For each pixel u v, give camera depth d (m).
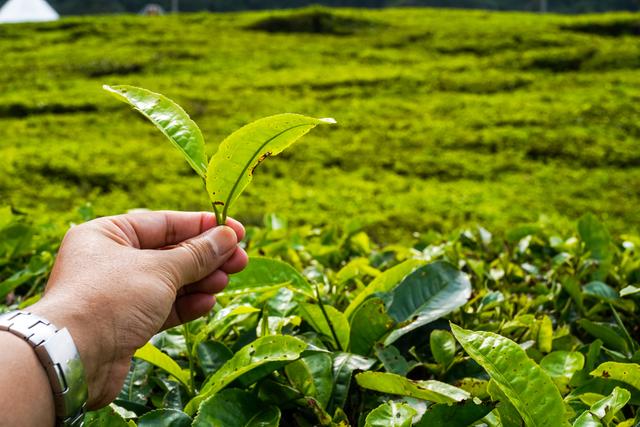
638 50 19.20
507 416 1.04
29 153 11.07
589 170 10.80
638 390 1.21
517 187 9.90
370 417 0.98
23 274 1.91
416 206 8.82
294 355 1.12
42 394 0.84
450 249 2.21
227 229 1.12
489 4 91.25
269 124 1.01
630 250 2.26
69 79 18.17
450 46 21.44
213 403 1.09
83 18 25.77
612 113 13.79
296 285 1.44
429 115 14.30
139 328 0.97
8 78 18.14
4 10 34.81
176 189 9.43
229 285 1.44
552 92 15.96
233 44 22.27
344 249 2.58
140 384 1.35
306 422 1.20
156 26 25.03
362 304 1.36
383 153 11.71
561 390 1.29
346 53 21.09
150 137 12.73
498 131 12.78
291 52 21.23
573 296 1.79
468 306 1.70
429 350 1.50
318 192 9.31
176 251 1.06
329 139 12.53
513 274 2.17
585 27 22.80
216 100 15.62
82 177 9.97
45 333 0.86
